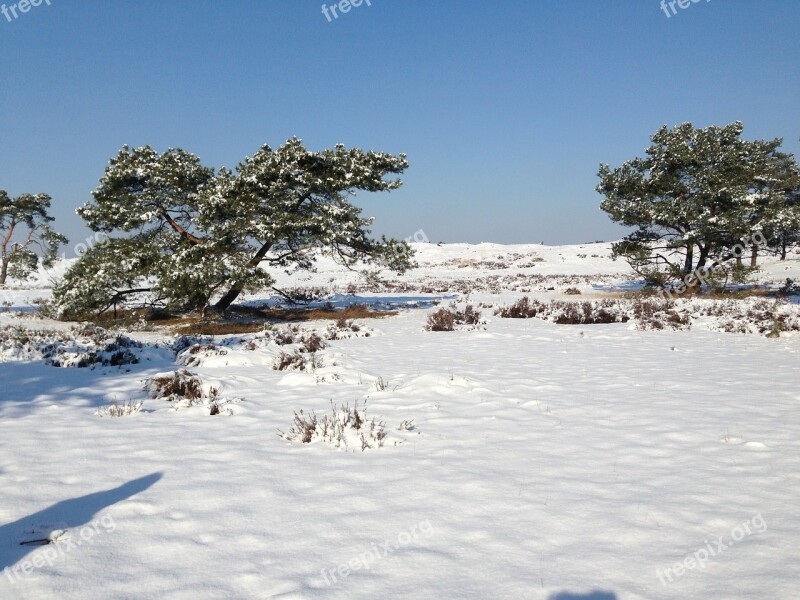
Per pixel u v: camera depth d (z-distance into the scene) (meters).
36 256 46.94
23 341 14.13
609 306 23.42
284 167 21.91
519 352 13.12
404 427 6.77
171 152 22.78
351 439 6.31
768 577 3.36
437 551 3.78
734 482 4.94
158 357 12.92
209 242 21.42
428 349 13.93
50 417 7.51
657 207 28.61
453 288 40.69
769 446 5.89
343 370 10.73
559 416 7.34
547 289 37.97
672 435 6.38
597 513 4.36
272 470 5.44
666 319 18.23
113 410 7.67
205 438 6.55
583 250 77.56
